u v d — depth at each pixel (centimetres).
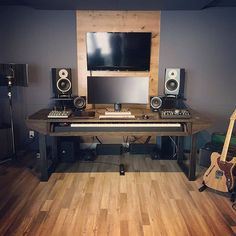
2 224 205
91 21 338
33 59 348
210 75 353
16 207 229
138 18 337
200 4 300
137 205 233
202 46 345
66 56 348
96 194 253
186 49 346
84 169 312
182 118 271
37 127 266
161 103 309
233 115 260
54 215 218
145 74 353
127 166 322
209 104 361
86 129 268
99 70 348
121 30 341
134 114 294
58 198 245
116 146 361
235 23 338
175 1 287
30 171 307
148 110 321
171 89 317
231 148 302
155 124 271
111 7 314
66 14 336
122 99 312
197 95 358
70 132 268
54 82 319
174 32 341
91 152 354
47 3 297
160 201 241
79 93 359
